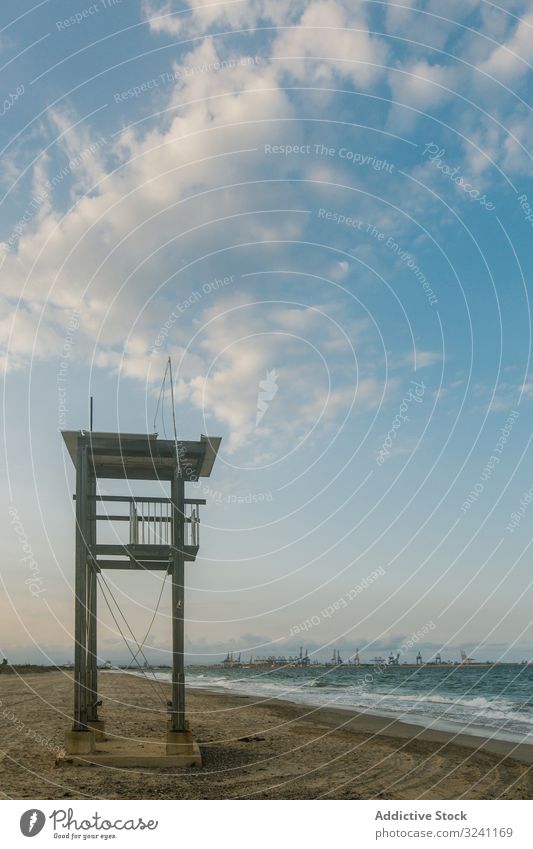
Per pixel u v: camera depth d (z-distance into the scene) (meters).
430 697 40.66
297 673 94.38
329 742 17.80
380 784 12.24
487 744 18.05
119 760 12.45
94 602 14.22
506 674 80.12
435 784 12.43
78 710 12.74
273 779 12.26
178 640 12.91
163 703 29.23
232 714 26.20
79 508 13.15
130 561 13.41
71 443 13.53
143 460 13.67
